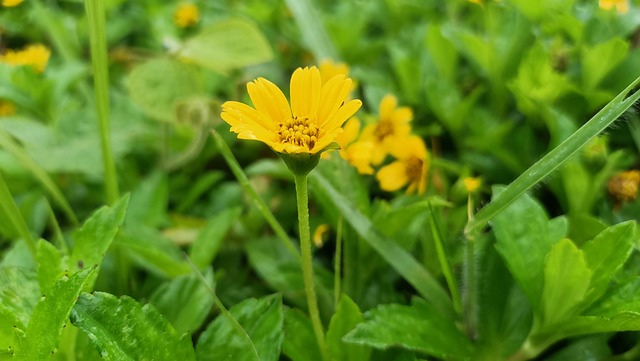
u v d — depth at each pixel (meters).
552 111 0.21
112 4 0.37
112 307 0.12
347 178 0.19
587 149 0.18
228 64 0.27
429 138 0.27
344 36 0.32
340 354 0.15
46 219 0.23
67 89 0.30
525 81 0.23
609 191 0.20
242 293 0.20
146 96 0.25
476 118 0.24
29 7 0.35
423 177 0.20
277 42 0.35
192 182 0.27
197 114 0.26
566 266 0.14
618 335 0.18
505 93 0.26
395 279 0.19
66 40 0.34
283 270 0.19
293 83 0.13
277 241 0.21
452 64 0.27
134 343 0.12
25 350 0.12
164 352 0.13
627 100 0.13
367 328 0.14
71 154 0.25
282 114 0.13
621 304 0.14
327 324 0.18
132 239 0.17
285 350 0.15
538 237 0.15
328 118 0.13
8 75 0.27
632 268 0.16
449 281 0.16
